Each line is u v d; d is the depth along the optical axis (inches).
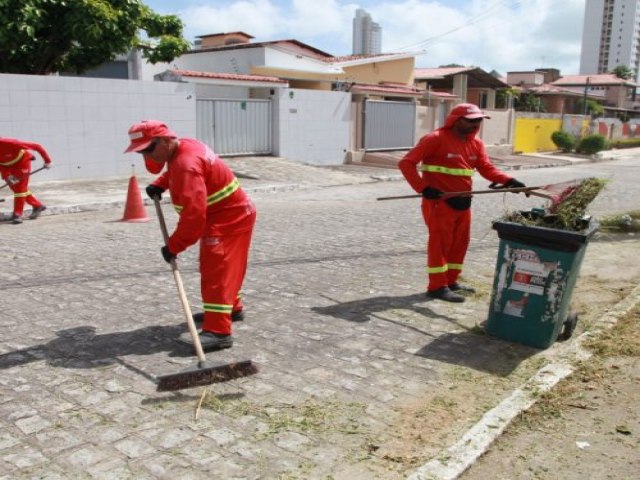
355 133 843.4
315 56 1055.0
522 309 185.5
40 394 150.9
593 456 131.3
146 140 161.0
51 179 547.8
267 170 671.1
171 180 164.7
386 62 1149.7
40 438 131.2
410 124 920.3
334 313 214.7
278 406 147.2
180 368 165.9
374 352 180.9
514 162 1001.5
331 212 446.6
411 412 146.6
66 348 179.9
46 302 223.0
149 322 203.2
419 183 216.5
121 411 143.1
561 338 194.1
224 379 158.7
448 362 175.2
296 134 762.2
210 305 177.5
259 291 239.6
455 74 1368.1
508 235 183.9
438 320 208.8
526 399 151.9
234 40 1174.3
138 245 319.6
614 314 213.0
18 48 576.4
